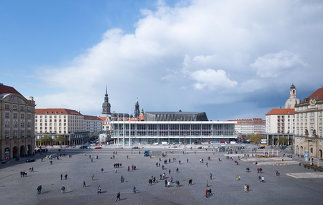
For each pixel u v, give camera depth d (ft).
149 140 500.74
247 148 405.39
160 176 170.60
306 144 301.02
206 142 493.77
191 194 134.41
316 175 182.50
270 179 170.60
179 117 552.82
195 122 506.48
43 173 192.13
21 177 177.88
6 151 274.98
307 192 138.41
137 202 120.98
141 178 173.47
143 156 296.71
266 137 526.16
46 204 118.52
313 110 290.56
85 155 306.35
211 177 172.55
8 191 140.97
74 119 547.08
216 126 510.58
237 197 129.18
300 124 323.98
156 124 504.43
